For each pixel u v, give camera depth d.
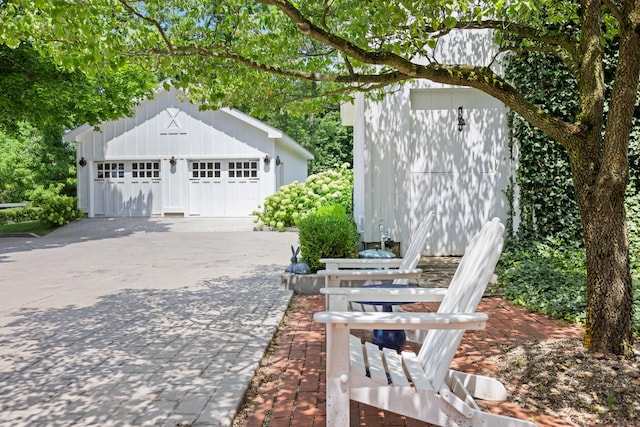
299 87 4.97
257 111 4.80
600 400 2.80
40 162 23.30
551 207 8.09
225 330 4.48
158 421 2.59
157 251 11.20
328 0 3.72
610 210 3.32
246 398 3.00
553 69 7.90
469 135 8.52
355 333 4.50
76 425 2.56
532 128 8.02
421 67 3.50
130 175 18.84
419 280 6.57
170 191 18.61
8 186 22.91
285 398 2.98
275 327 4.56
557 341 3.72
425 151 8.55
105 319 5.00
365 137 8.27
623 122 3.21
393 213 8.28
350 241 6.84
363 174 8.65
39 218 17.02
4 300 6.04
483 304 5.40
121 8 3.38
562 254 7.42
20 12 3.88
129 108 16.95
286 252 10.78
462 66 3.62
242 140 18.20
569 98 7.88
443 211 8.55
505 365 3.43
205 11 4.06
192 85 4.49
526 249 7.88
